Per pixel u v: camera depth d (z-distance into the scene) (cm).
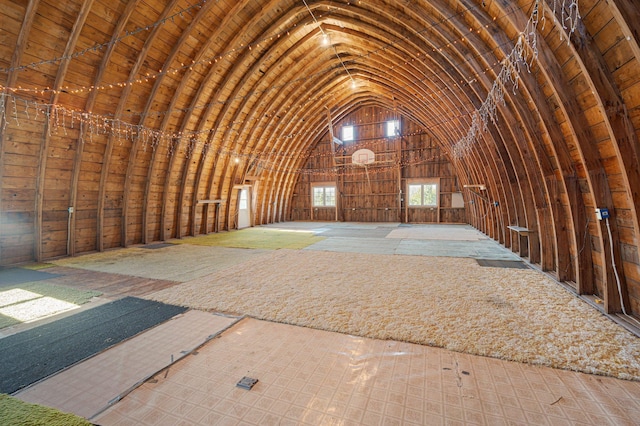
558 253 401
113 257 612
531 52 310
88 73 556
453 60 487
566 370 197
